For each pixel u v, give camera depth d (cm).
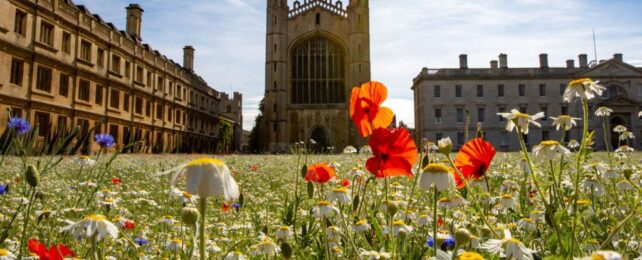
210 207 508
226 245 324
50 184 590
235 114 9812
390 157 194
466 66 6116
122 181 810
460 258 125
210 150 6406
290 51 6081
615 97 5716
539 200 355
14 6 2486
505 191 393
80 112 3108
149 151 4266
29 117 2589
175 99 5006
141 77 4188
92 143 3131
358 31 5978
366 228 232
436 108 5978
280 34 6050
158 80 4609
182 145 5209
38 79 2717
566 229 207
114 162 1391
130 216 431
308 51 6094
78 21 3125
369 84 220
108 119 3497
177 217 422
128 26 4450
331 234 249
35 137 254
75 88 3067
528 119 171
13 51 2472
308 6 6100
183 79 5247
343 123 5888
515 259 138
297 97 6006
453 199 253
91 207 392
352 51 5959
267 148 5819
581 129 5725
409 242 248
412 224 308
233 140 8900
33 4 2638
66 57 2988
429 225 287
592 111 5759
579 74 5894
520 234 270
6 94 2400
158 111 4591
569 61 6169
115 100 3678
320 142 5888
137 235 333
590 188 262
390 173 198
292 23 6106
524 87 5944
